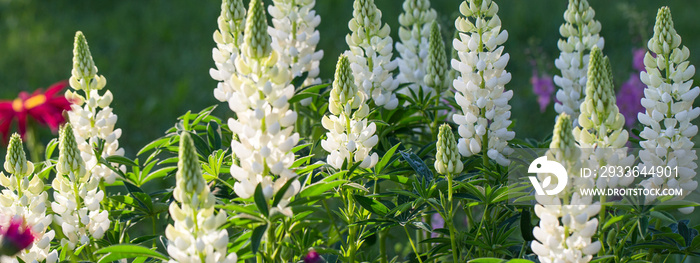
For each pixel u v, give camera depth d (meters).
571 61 2.73
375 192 2.65
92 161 2.61
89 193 2.50
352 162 2.51
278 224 2.46
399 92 2.90
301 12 2.71
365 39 2.68
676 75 2.48
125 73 5.89
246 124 2.30
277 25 2.70
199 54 6.21
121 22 7.04
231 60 2.58
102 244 2.56
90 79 2.62
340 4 7.14
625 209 2.46
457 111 2.86
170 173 2.69
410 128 2.87
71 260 2.47
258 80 2.28
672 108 2.48
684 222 2.58
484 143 2.58
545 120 4.72
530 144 2.71
